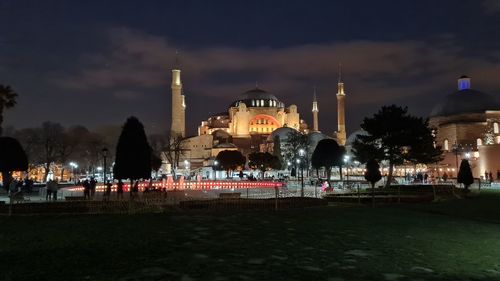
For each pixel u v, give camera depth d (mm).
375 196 35406
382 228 20125
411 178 83062
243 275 11133
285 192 43625
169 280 10492
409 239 17484
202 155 166000
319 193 45219
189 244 14969
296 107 190000
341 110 170625
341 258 13609
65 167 118875
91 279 10445
